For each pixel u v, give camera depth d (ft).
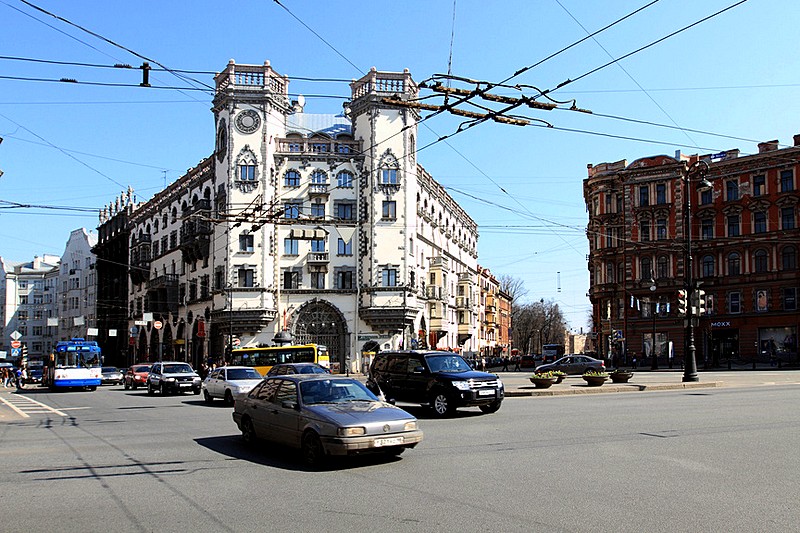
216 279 195.52
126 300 295.48
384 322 189.26
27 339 422.82
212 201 201.77
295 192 192.54
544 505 28.12
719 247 203.41
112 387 168.86
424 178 214.28
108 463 40.32
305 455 39.17
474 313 287.28
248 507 28.89
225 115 190.49
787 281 192.13
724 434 46.85
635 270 215.31
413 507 28.27
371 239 190.80
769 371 156.97
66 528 26.08
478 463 37.76
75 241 370.32
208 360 188.55
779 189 195.21
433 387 64.34
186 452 44.32
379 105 192.95
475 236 314.14
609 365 218.79
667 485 31.45
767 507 27.27
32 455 44.09
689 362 105.09
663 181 213.05
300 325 190.29
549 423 54.85
